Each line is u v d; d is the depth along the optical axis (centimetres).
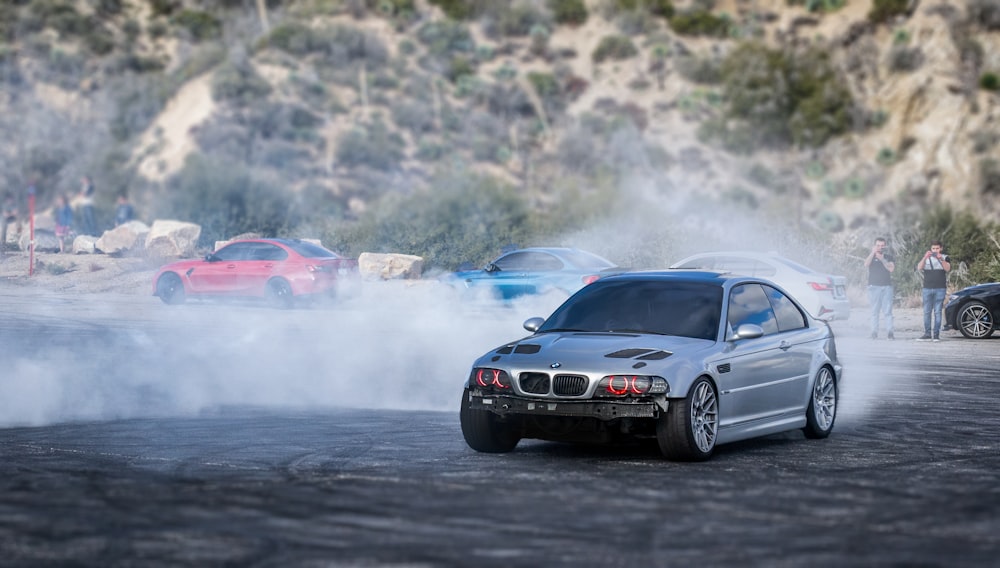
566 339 2391
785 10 17900
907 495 1891
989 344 5288
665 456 2241
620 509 1756
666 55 17112
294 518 1669
